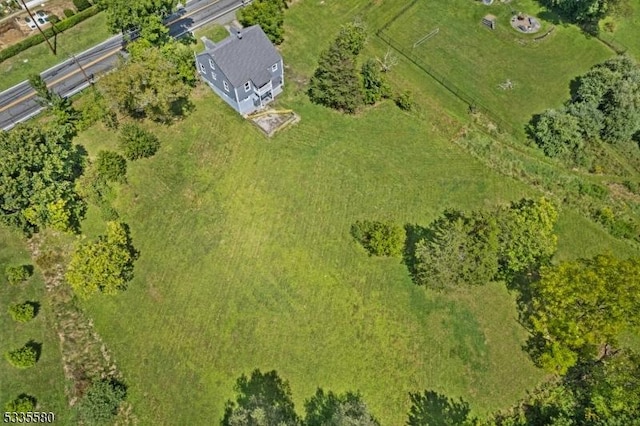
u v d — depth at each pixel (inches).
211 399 1860.2
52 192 2065.7
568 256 2406.5
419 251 2081.7
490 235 2065.7
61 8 3036.4
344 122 2706.7
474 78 3014.3
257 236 2256.4
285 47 2974.9
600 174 2770.7
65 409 1798.7
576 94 2955.2
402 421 1871.3
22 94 2615.7
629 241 2511.1
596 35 3304.6
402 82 2923.2
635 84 2869.1
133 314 2012.8
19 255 2100.1
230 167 2458.2
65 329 1952.5
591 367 1961.1
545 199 2378.2
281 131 2613.2
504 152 2723.9
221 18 3058.6
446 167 2610.7
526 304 2187.5
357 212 2377.0
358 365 1967.3
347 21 3166.8
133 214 2266.2
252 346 1975.9
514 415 1918.1
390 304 2122.3
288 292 2113.7
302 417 1844.2
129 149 2364.7
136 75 2321.6
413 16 3284.9
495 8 3383.4
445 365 2003.0
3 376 1812.3
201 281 2113.7
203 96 2709.2
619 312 1862.7
